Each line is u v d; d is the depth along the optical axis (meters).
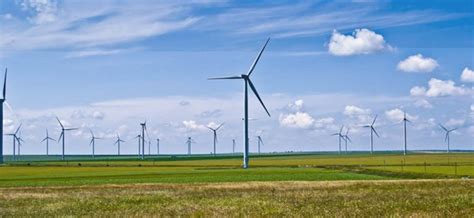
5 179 86.12
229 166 151.38
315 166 142.25
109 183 73.19
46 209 37.84
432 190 48.62
